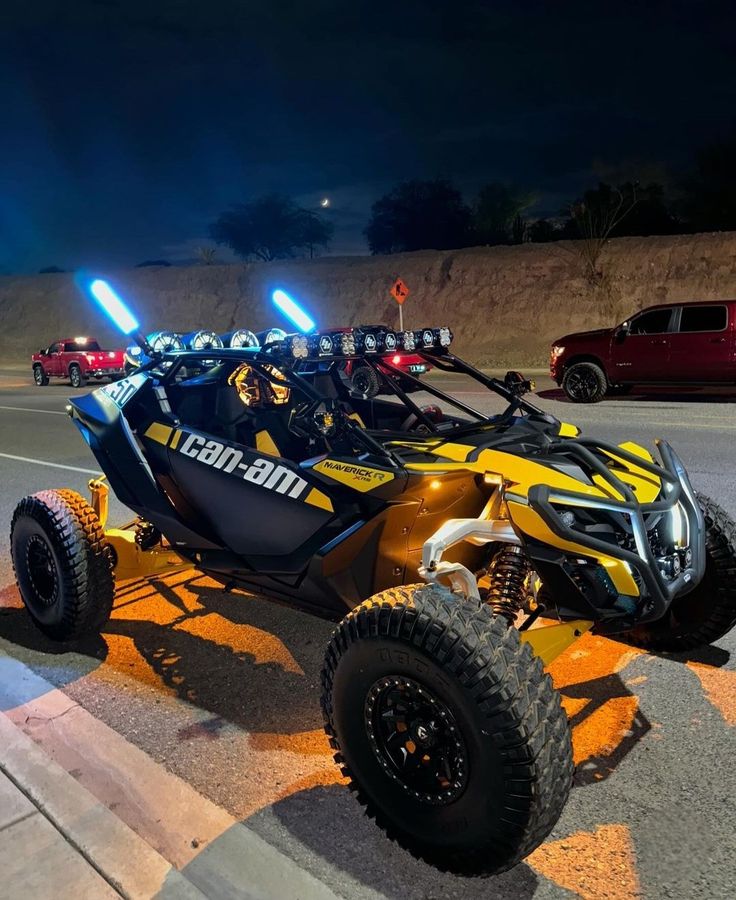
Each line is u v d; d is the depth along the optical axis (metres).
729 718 3.51
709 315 13.87
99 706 3.81
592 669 4.01
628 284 31.48
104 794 3.08
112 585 4.36
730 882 2.54
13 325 53.59
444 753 2.52
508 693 2.33
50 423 14.63
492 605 3.31
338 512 3.55
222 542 4.26
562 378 15.32
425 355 4.34
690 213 34.62
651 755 3.25
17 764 3.19
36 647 4.50
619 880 2.57
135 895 2.49
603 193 35.84
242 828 2.87
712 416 12.23
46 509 4.28
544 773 2.31
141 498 4.53
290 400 4.45
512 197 40.88
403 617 2.53
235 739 3.50
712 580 3.76
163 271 50.31
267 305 44.28
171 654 4.38
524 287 33.78
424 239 46.50
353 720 2.73
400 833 2.67
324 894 2.54
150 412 4.64
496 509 3.29
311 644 4.48
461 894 2.56
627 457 3.60
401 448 3.74
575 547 2.98
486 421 3.99
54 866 2.63
